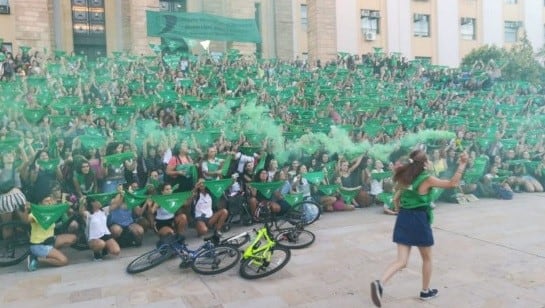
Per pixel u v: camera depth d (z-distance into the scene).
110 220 8.54
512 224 9.95
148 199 8.92
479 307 5.76
